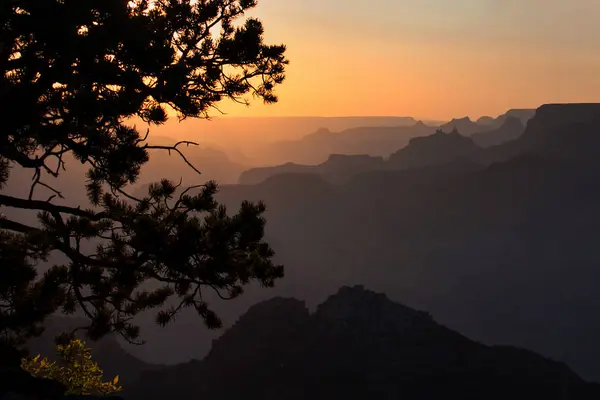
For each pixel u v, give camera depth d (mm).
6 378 7160
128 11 9164
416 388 97000
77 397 7176
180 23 10781
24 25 8148
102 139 9352
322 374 100062
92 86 9383
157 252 9633
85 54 8594
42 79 8797
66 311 10961
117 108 9117
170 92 9734
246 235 10008
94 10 8430
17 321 8820
